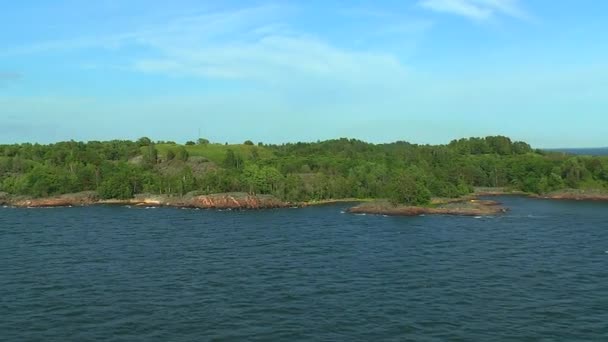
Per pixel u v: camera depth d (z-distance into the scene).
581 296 63.22
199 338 49.41
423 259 85.81
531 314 56.47
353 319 54.88
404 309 58.25
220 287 68.12
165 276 74.38
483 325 52.97
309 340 48.91
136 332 51.06
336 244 101.75
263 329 51.84
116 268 79.69
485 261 83.81
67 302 61.09
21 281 71.19
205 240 107.88
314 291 65.94
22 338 49.50
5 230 123.75
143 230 124.56
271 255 90.12
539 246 97.44
